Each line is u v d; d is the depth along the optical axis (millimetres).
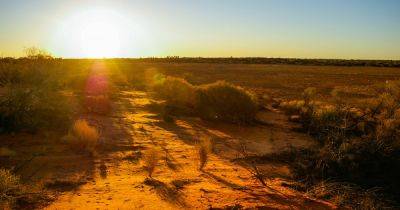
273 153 12594
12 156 10594
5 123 13312
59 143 12297
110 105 20516
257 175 10047
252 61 121062
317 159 11648
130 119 17641
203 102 19688
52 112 15008
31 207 7121
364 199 8766
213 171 10242
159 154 11734
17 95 14055
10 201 7160
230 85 20047
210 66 91375
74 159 10719
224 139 14789
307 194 8711
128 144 12891
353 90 38469
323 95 35406
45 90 16641
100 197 7777
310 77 61000
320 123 17406
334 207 7895
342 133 14812
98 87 28375
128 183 8789
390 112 20000
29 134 13172
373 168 11234
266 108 23469
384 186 10242
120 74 48250
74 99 20141
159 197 7832
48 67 21719
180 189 8430
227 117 18891
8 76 19906
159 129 15859
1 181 7680
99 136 13570
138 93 28672
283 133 16641
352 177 10594
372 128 16703
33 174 9180
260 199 7914
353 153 11883
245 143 14234
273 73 69625
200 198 7809
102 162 10602
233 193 8234
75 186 8500
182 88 21703
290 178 10219
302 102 23766
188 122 18031
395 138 13172
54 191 8094
